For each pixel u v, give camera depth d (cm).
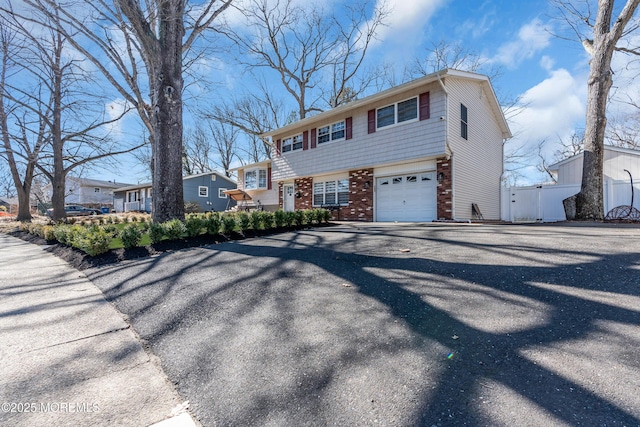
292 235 701
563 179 1366
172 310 296
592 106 900
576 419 134
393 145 1106
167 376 191
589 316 222
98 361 209
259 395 166
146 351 225
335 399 158
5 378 187
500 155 1423
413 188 1103
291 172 1537
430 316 241
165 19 708
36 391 174
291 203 1638
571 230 561
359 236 618
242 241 646
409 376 172
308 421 144
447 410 145
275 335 232
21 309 310
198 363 202
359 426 139
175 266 451
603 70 884
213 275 394
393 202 1159
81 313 300
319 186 1451
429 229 676
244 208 2148
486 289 282
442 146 970
